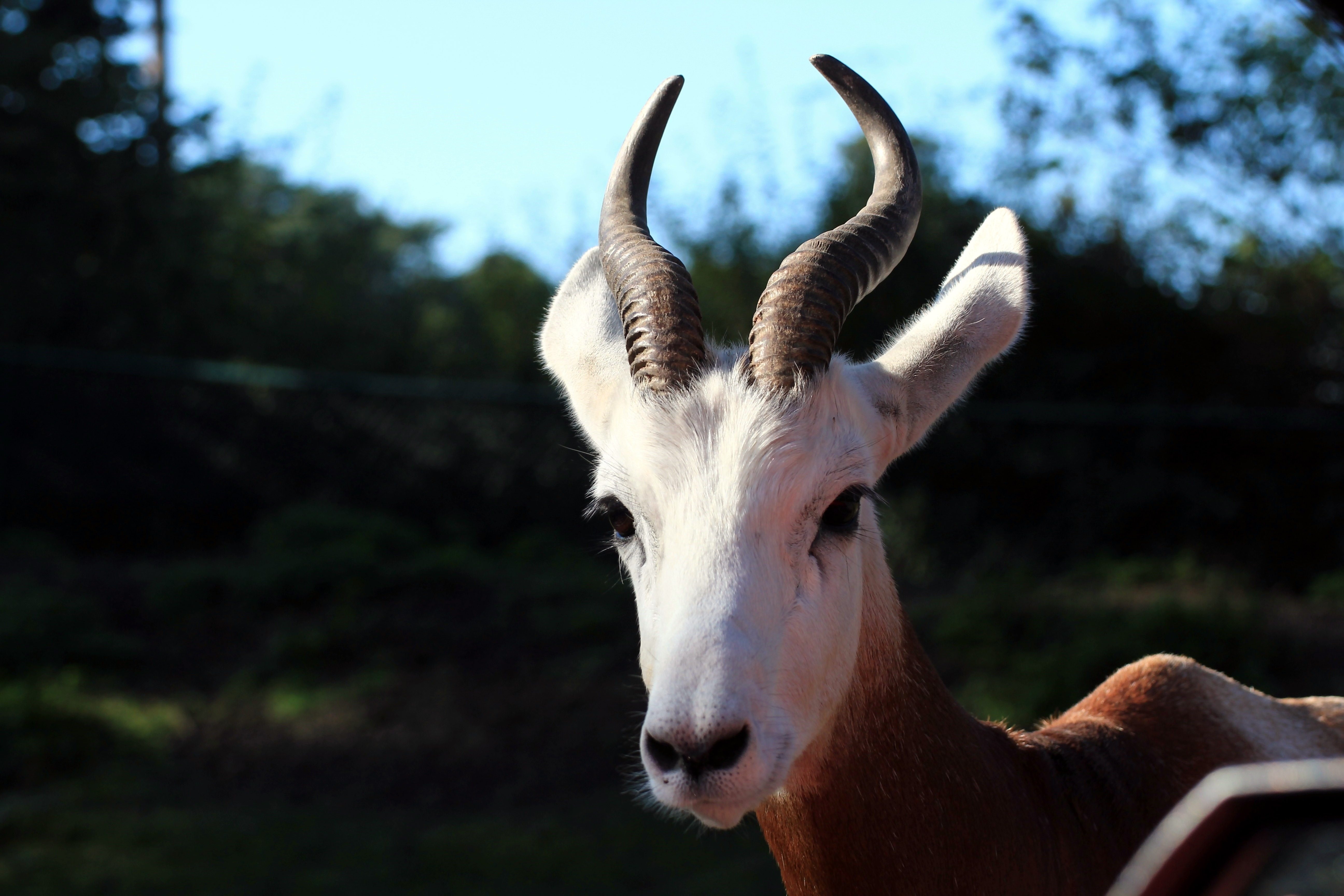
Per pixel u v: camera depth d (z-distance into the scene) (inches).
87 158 703.1
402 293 885.2
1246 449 537.6
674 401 97.9
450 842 250.1
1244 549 525.7
